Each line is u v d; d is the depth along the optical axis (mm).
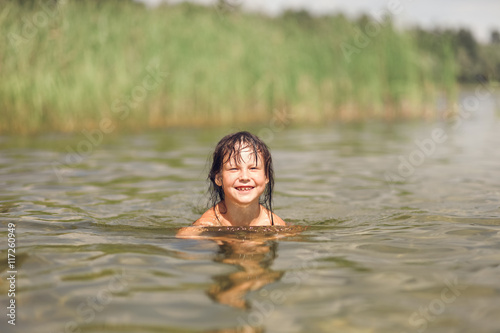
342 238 2848
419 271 2252
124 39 10484
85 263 2387
